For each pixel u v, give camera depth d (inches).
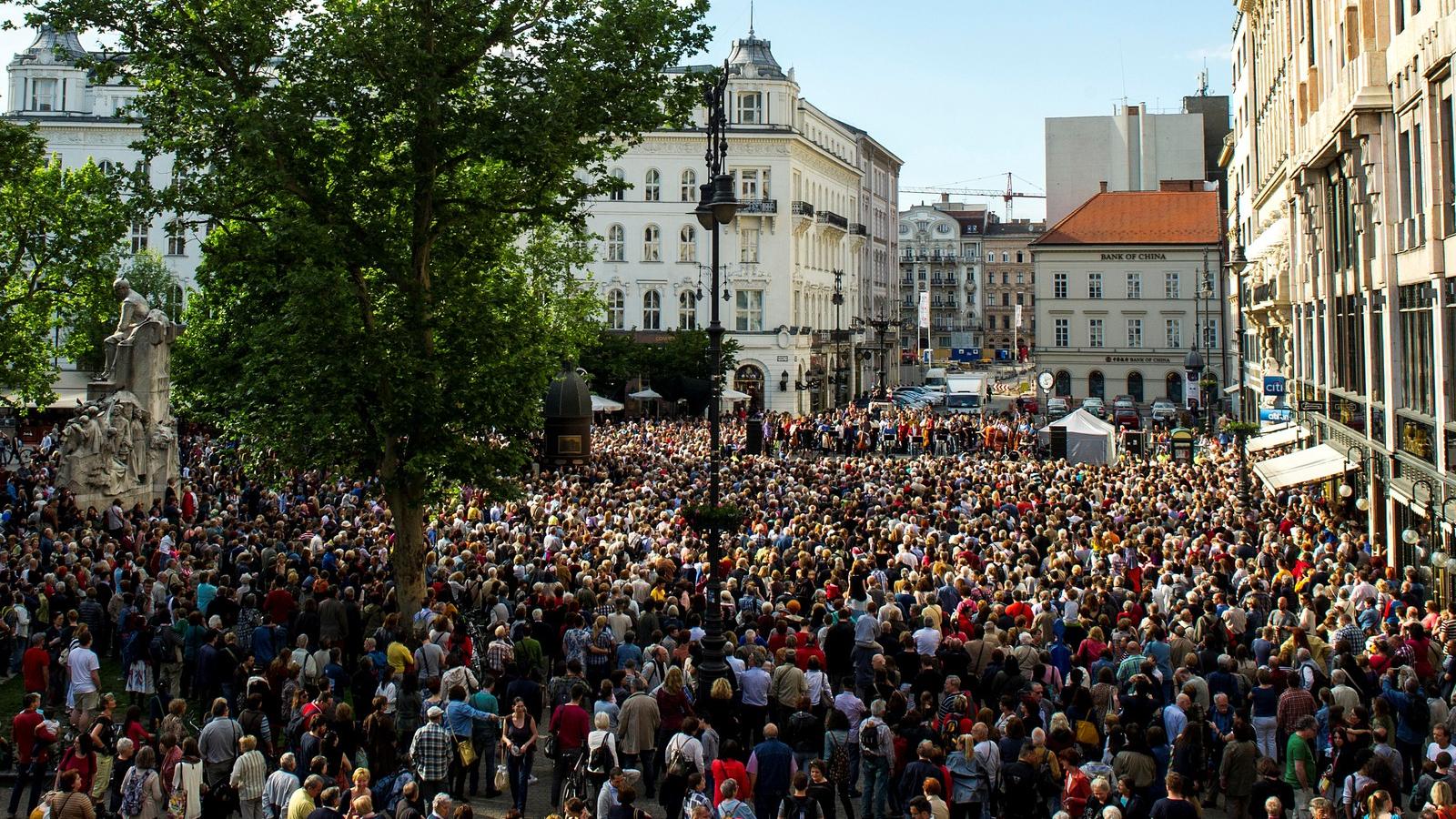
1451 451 971.3
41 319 1744.6
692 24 946.1
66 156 3299.7
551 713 677.9
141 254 2970.0
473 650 778.2
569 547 975.0
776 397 3489.2
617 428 2475.4
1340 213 1425.9
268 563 933.8
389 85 865.5
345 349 859.4
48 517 1122.0
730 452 1844.2
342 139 900.0
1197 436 2358.5
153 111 878.4
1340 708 581.0
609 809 518.0
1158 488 1387.8
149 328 1428.4
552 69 893.8
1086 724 618.8
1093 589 815.1
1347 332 1398.9
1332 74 1419.8
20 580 856.9
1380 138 1156.5
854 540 1039.0
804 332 3604.8
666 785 566.3
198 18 872.3
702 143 3462.1
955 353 4950.8
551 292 2127.2
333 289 847.1
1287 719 611.5
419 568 905.5
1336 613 749.9
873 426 2549.2
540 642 768.9
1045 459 2053.4
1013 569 923.4
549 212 940.6
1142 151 4672.7
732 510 676.1
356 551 950.4
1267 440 1802.4
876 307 4997.5
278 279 876.6
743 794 524.4
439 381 895.1
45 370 1830.7
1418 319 1079.0
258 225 901.8
